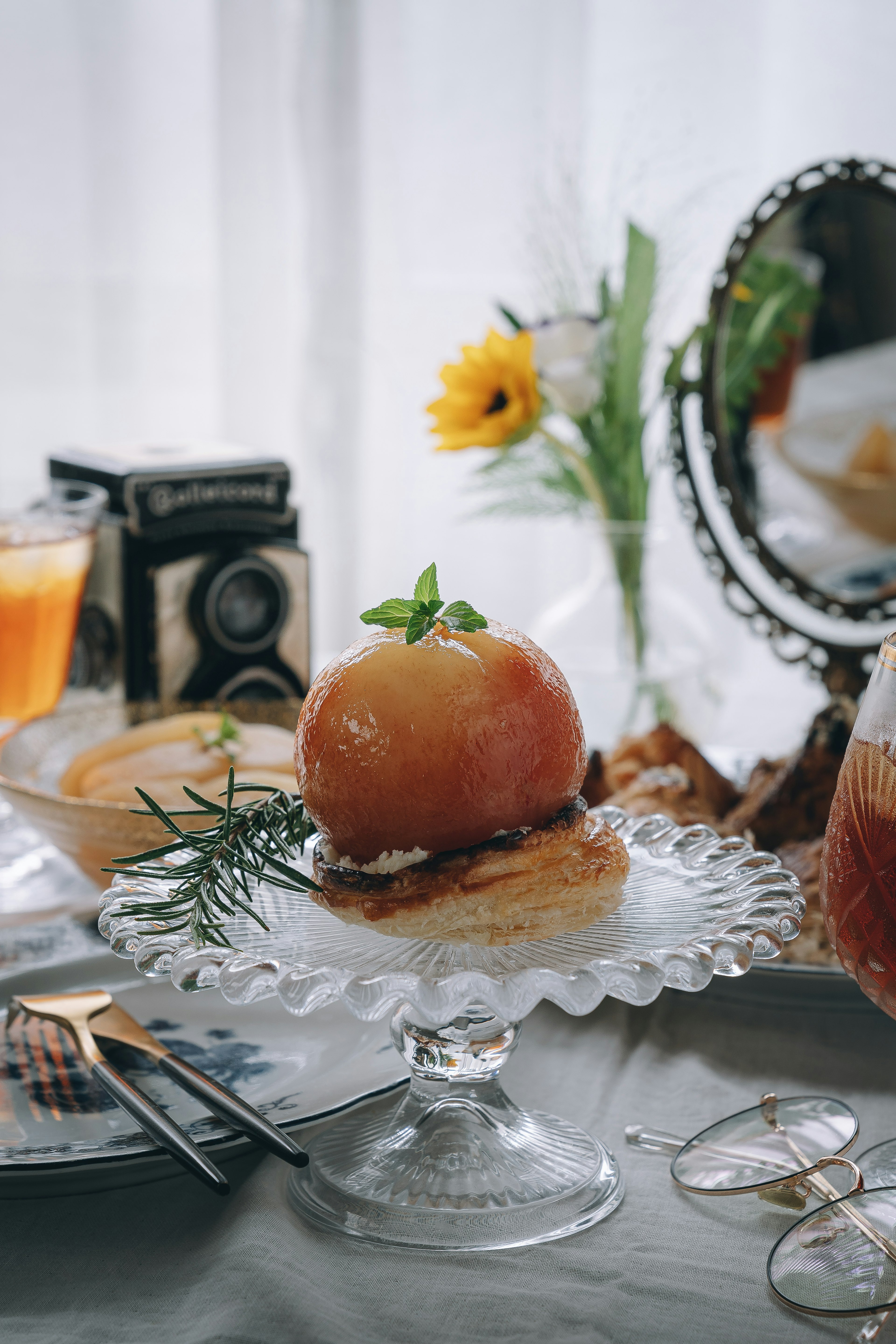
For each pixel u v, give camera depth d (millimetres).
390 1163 603
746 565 1085
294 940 618
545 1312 548
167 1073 619
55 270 1631
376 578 1751
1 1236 581
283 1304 546
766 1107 619
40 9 1561
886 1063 667
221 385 1682
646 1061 670
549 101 1610
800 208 935
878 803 578
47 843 867
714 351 932
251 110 1609
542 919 597
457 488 1721
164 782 757
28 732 808
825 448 939
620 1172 609
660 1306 553
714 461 938
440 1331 542
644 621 964
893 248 940
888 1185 591
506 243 1645
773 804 757
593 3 1601
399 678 594
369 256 1659
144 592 906
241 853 612
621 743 840
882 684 582
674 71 1596
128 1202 595
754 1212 590
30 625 870
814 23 1591
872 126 1608
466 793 593
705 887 641
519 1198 589
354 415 1680
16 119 1581
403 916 592
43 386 1657
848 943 590
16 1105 621
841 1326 545
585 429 968
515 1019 566
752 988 696
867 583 962
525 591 1735
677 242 1374
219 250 1645
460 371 928
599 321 935
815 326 936
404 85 1619
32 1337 542
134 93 1613
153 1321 549
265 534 943
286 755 783
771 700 1234
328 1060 650
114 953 669
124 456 953
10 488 987
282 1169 609
